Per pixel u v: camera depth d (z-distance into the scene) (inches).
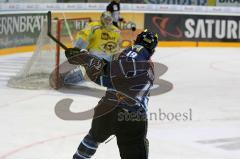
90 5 895.7
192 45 934.4
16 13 804.6
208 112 410.0
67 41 546.9
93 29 473.1
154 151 299.3
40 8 855.7
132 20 917.2
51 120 374.3
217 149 306.3
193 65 686.5
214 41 941.8
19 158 281.7
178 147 309.1
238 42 946.7
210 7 934.4
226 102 451.5
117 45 482.9
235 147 311.3
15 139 321.4
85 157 228.7
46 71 535.2
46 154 290.4
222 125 367.6
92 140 227.3
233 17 943.0
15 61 725.3
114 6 722.8
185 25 928.9
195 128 357.1
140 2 984.9
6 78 574.2
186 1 990.4
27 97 459.2
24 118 379.9
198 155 293.6
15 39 807.7
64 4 878.4
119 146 225.8
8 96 462.9
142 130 221.9
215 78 584.4
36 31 855.7
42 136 329.7
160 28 921.5
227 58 768.3
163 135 336.5
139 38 226.8
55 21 518.0
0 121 368.8
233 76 600.1
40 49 530.6
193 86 529.3
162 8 921.5
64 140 321.1
